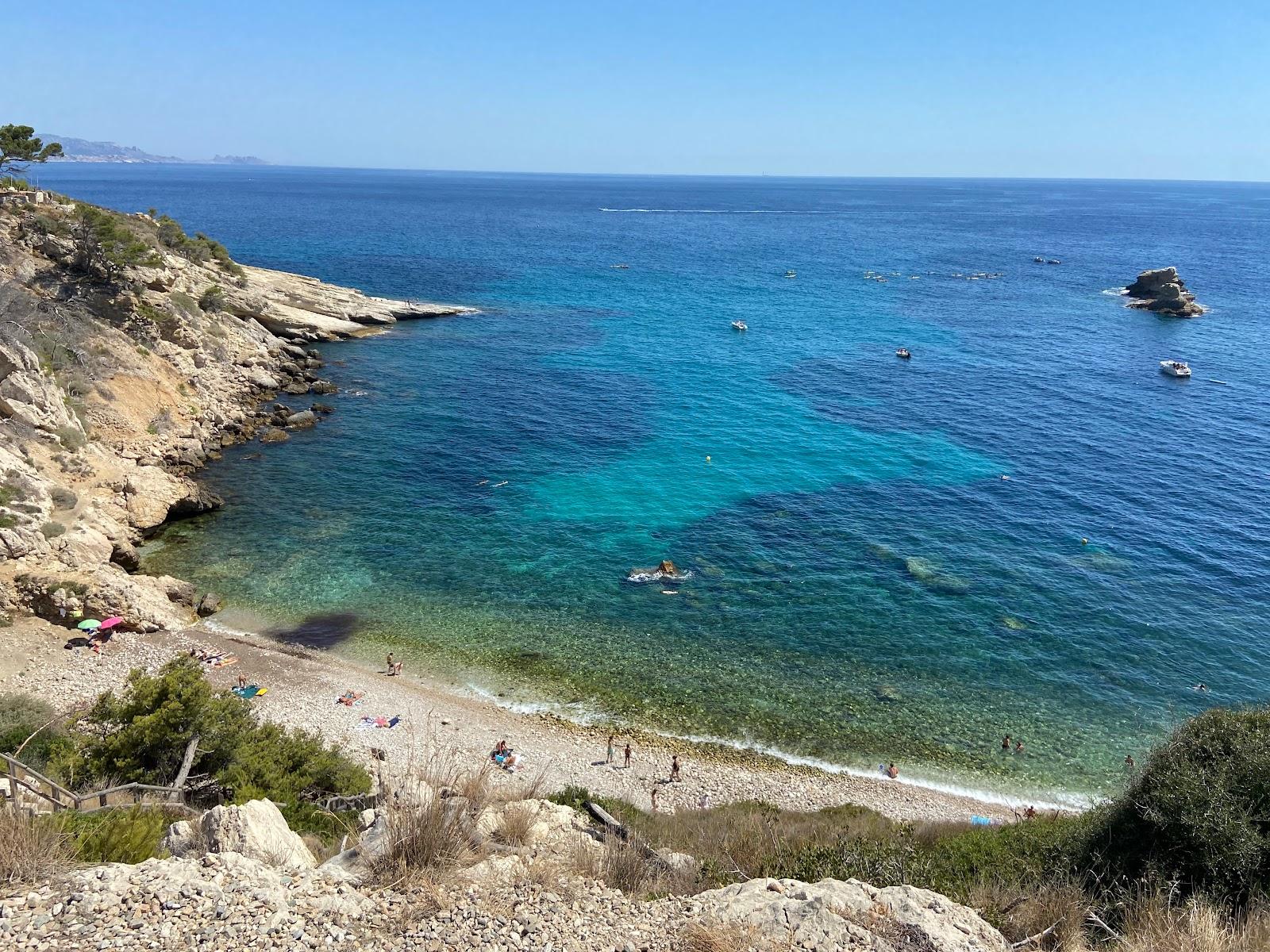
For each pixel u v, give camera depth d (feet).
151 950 26.99
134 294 210.18
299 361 263.49
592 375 270.67
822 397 249.96
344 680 114.62
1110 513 169.27
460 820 37.60
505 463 194.49
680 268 517.55
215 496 167.73
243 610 130.72
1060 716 112.27
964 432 219.20
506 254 552.00
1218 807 46.73
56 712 89.45
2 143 217.56
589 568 147.54
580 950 29.94
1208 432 217.77
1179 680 119.03
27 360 155.94
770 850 51.72
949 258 600.39
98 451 158.92
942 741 107.86
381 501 172.45
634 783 97.66
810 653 124.88
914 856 49.62
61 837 33.60
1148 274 413.39
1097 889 45.42
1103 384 263.90
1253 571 146.20
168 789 54.44
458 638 127.03
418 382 256.93
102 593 119.85
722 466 194.90
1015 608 135.64
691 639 127.75
